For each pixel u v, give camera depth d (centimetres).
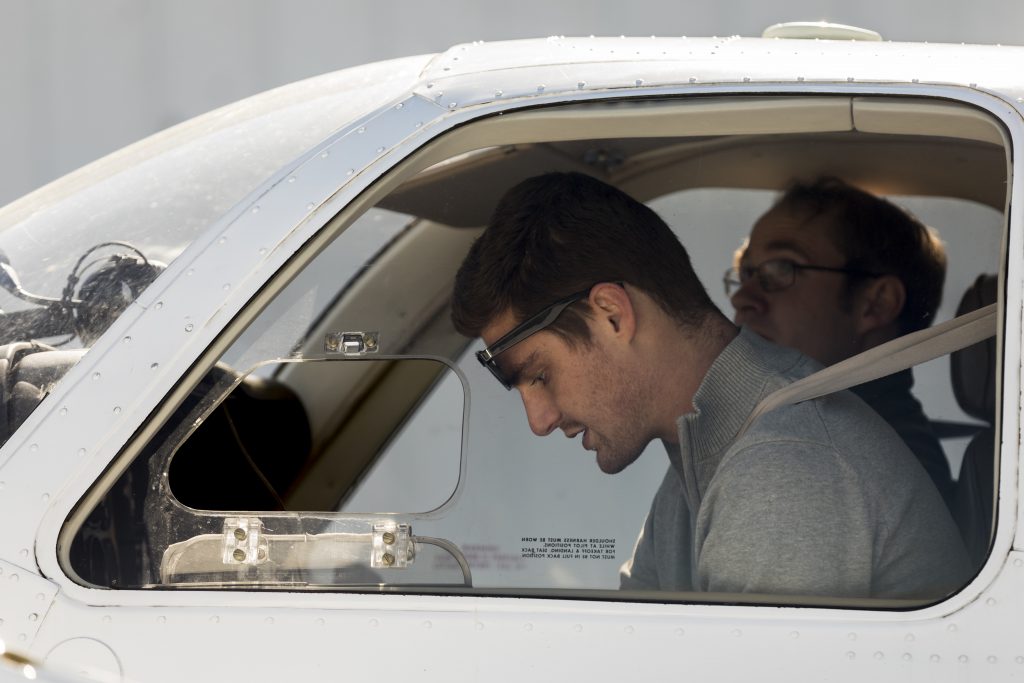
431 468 562
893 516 533
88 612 472
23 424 489
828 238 612
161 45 1698
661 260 589
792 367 570
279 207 513
